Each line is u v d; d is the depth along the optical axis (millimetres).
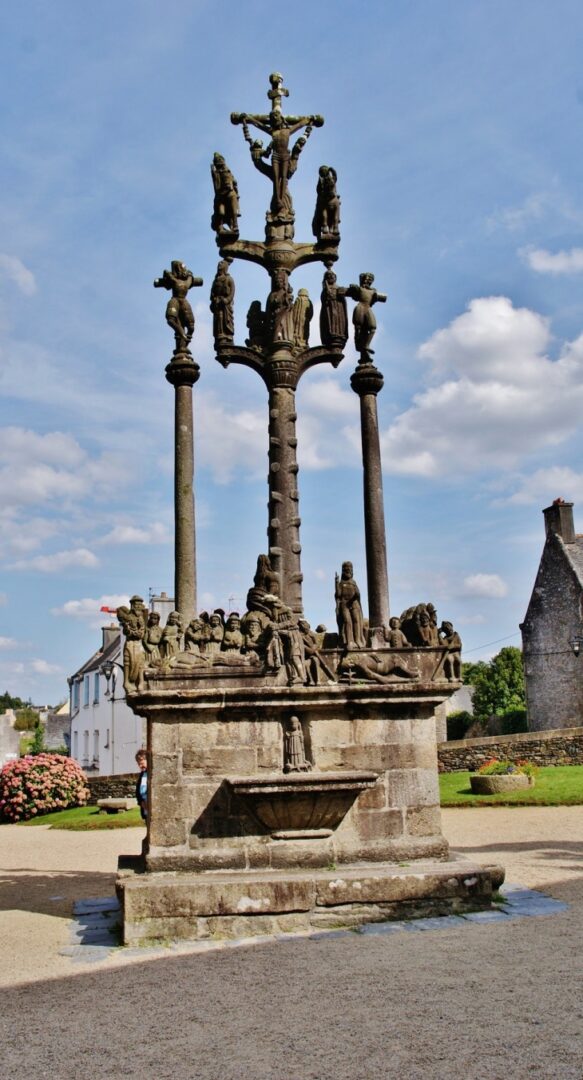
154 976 8164
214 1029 6496
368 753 10938
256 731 10742
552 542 39438
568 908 10180
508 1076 5273
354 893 9977
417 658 11172
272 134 13508
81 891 13727
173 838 10414
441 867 10445
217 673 10727
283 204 13328
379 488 13227
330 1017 6566
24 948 9703
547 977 7230
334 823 10695
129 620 10766
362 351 13570
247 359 13055
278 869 10438
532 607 40062
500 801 22484
